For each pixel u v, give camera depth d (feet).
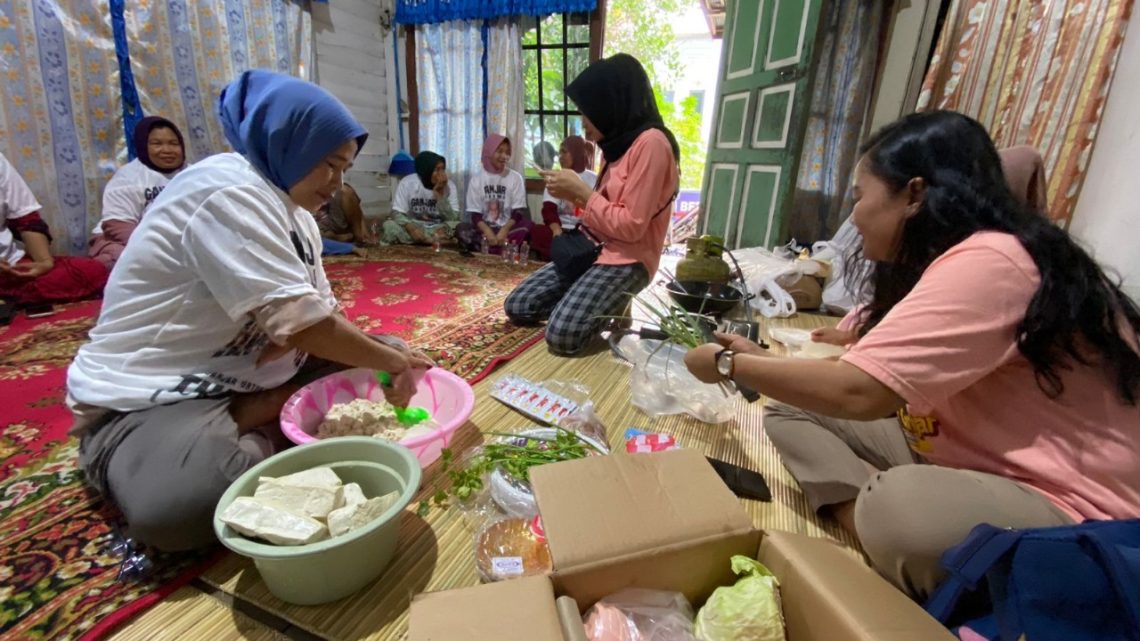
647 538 2.38
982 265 2.21
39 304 6.91
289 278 3.05
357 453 3.14
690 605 2.48
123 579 2.74
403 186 12.63
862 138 10.55
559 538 2.36
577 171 10.50
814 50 7.95
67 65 7.86
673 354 5.00
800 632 2.20
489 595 2.10
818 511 3.33
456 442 4.03
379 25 13.38
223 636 2.48
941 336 2.20
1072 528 1.84
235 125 3.29
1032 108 6.40
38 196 7.80
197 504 2.76
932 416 2.76
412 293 8.22
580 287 6.08
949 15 8.02
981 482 2.32
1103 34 5.49
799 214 11.40
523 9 11.85
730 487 3.51
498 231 11.74
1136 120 5.06
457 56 12.91
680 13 19.44
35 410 4.36
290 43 11.03
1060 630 1.75
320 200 3.53
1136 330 2.18
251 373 3.50
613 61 5.85
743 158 9.88
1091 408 2.23
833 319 7.62
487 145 11.59
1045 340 2.13
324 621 2.54
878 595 2.07
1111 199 5.27
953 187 2.39
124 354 3.17
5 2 7.16
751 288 7.97
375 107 13.80
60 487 3.45
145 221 3.10
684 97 22.20
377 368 3.66
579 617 2.04
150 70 8.80
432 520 3.24
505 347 6.04
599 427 4.07
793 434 3.54
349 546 2.47
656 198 5.75
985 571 1.91
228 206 2.90
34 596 2.60
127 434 2.97
